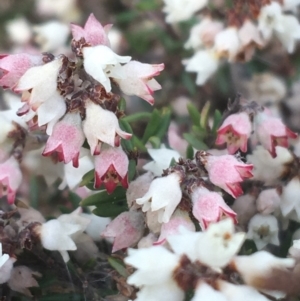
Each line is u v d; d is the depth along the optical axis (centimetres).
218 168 15
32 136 17
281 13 20
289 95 23
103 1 27
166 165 17
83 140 15
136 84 15
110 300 16
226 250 13
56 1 28
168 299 14
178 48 24
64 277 17
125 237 16
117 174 15
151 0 24
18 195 20
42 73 15
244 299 13
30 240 16
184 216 15
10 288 16
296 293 13
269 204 17
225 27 20
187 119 23
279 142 17
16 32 27
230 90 23
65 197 21
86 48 15
